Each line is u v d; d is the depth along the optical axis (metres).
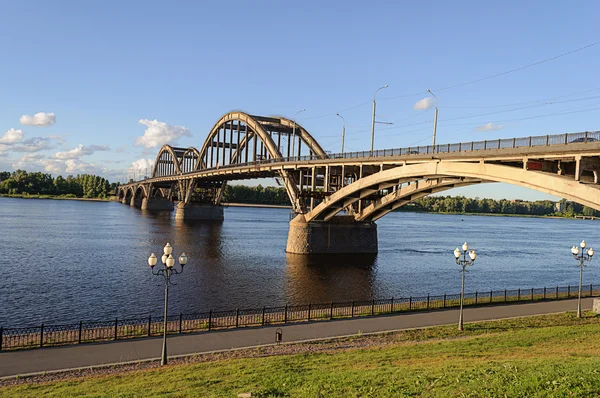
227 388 13.91
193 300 35.12
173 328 23.84
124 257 55.75
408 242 85.12
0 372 16.66
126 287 39.41
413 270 51.84
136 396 13.30
